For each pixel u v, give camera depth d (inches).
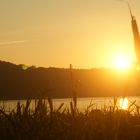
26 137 144.3
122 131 167.5
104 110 179.8
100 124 164.4
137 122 180.4
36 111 155.1
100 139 158.7
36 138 144.3
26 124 150.6
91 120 167.0
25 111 153.7
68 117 170.2
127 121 171.2
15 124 148.4
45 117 154.6
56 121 159.5
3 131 145.9
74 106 167.6
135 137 167.0
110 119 170.6
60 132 146.2
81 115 169.9
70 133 152.6
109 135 159.5
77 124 159.5
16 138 144.2
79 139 152.6
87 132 156.7
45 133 145.6
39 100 155.9
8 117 148.0
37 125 149.6
